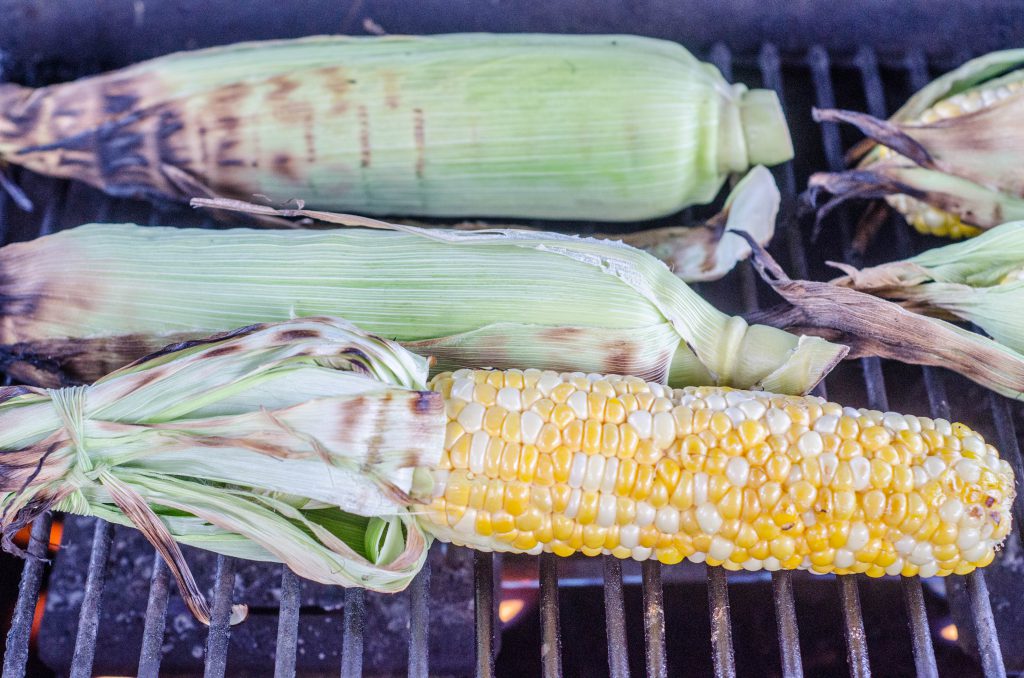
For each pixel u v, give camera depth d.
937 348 0.55
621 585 0.55
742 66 0.64
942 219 0.60
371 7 0.63
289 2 0.63
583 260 0.53
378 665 0.58
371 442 0.50
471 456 0.50
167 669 0.58
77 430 0.50
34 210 0.63
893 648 0.60
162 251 0.54
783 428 0.51
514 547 0.52
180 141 0.58
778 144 0.58
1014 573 0.59
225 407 0.51
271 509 0.51
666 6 0.63
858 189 0.59
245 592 0.59
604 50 0.58
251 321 0.54
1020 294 0.55
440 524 0.51
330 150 0.58
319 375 0.50
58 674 0.58
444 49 0.58
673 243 0.59
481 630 0.55
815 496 0.51
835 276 0.63
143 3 0.63
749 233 0.57
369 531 0.52
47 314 0.54
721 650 0.54
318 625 0.58
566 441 0.51
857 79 0.65
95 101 0.58
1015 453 0.57
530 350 0.54
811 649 0.60
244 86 0.58
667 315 0.53
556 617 0.55
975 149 0.57
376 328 0.54
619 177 0.58
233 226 0.61
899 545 0.52
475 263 0.54
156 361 0.51
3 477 0.50
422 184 0.58
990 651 0.54
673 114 0.57
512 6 0.63
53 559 0.60
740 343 0.54
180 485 0.51
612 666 0.54
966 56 0.64
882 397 0.58
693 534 0.51
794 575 0.61
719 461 0.51
